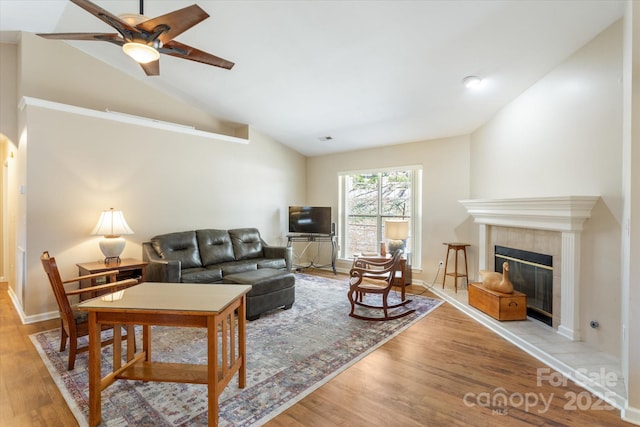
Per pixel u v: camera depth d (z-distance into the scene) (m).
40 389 2.21
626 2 2.16
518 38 2.78
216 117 5.50
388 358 2.71
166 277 3.72
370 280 4.07
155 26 2.05
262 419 1.91
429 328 3.40
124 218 4.18
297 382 2.33
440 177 5.23
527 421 1.91
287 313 3.89
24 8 3.20
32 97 3.63
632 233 1.94
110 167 4.14
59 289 2.40
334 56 3.44
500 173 4.09
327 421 1.90
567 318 2.94
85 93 4.10
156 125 4.55
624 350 2.18
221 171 5.39
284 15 2.95
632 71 1.92
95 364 1.84
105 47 4.01
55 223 3.70
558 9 2.41
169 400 2.10
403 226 5.00
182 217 4.88
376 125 5.05
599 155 2.62
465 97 3.88
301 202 6.95
